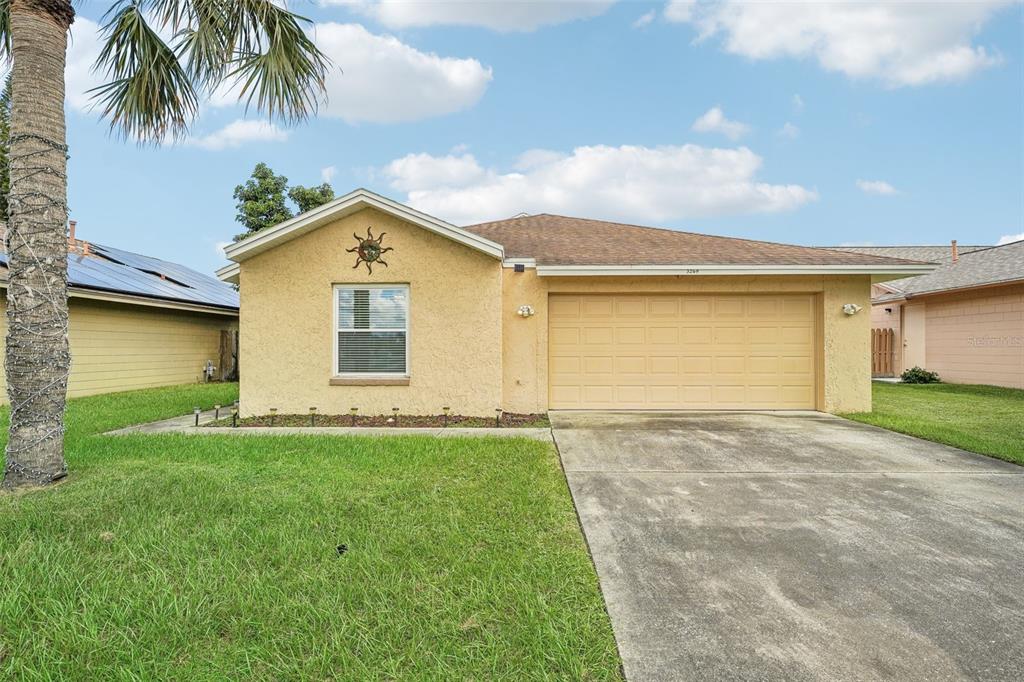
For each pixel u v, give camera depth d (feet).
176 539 11.43
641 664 7.47
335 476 16.43
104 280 43.04
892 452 20.61
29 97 15.46
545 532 12.23
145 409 32.76
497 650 7.66
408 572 10.11
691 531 12.45
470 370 29.25
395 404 29.32
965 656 7.71
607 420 28.32
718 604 9.16
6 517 12.54
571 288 31.32
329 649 7.65
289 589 9.37
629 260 30.94
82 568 10.12
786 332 31.89
